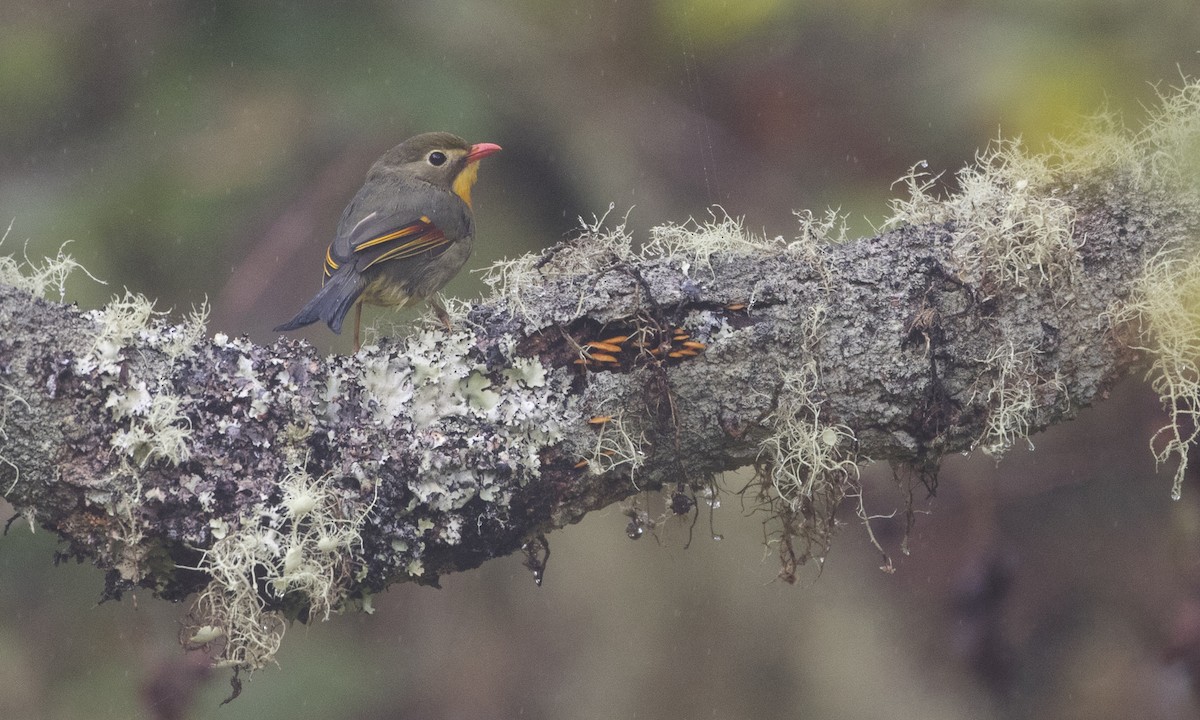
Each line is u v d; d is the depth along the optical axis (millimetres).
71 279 10641
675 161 11352
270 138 11180
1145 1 7844
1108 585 11102
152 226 11023
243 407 5770
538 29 11461
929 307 6305
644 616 12359
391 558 5867
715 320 6254
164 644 11352
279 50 11102
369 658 12609
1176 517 9078
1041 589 11188
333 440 5828
